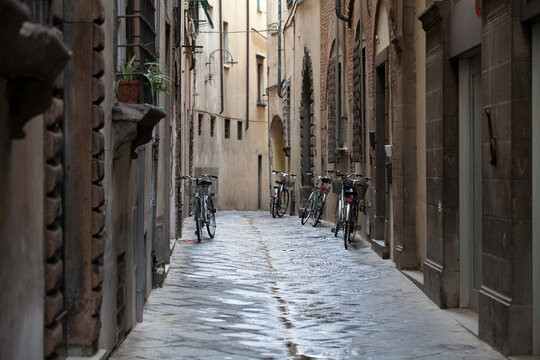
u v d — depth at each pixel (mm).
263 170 44312
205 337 7805
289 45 30500
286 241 18062
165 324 8391
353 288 11117
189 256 14953
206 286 11273
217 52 37188
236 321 8758
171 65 13938
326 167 23406
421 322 8695
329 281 11859
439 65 9578
